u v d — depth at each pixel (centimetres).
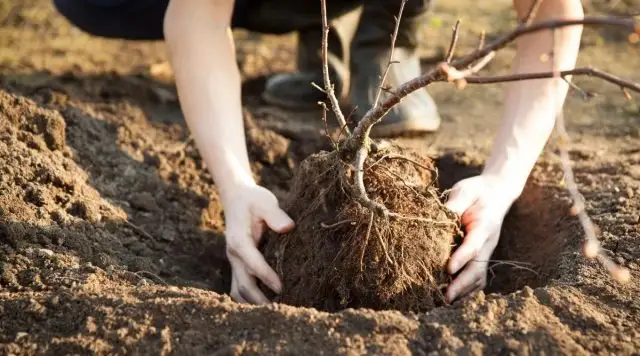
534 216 191
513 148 178
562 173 200
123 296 157
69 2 229
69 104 223
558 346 148
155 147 215
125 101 234
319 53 237
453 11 321
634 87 135
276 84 245
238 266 174
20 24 292
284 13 234
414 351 148
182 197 202
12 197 176
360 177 161
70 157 197
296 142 222
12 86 226
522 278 180
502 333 150
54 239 172
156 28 230
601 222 179
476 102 254
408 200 165
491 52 140
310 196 170
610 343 150
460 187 175
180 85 180
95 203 186
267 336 150
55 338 152
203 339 150
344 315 152
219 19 181
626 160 207
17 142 186
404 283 164
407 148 175
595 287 161
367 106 225
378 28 229
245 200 174
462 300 156
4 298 159
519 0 184
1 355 150
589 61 273
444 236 167
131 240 184
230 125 178
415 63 235
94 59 268
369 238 163
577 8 180
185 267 187
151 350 149
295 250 171
